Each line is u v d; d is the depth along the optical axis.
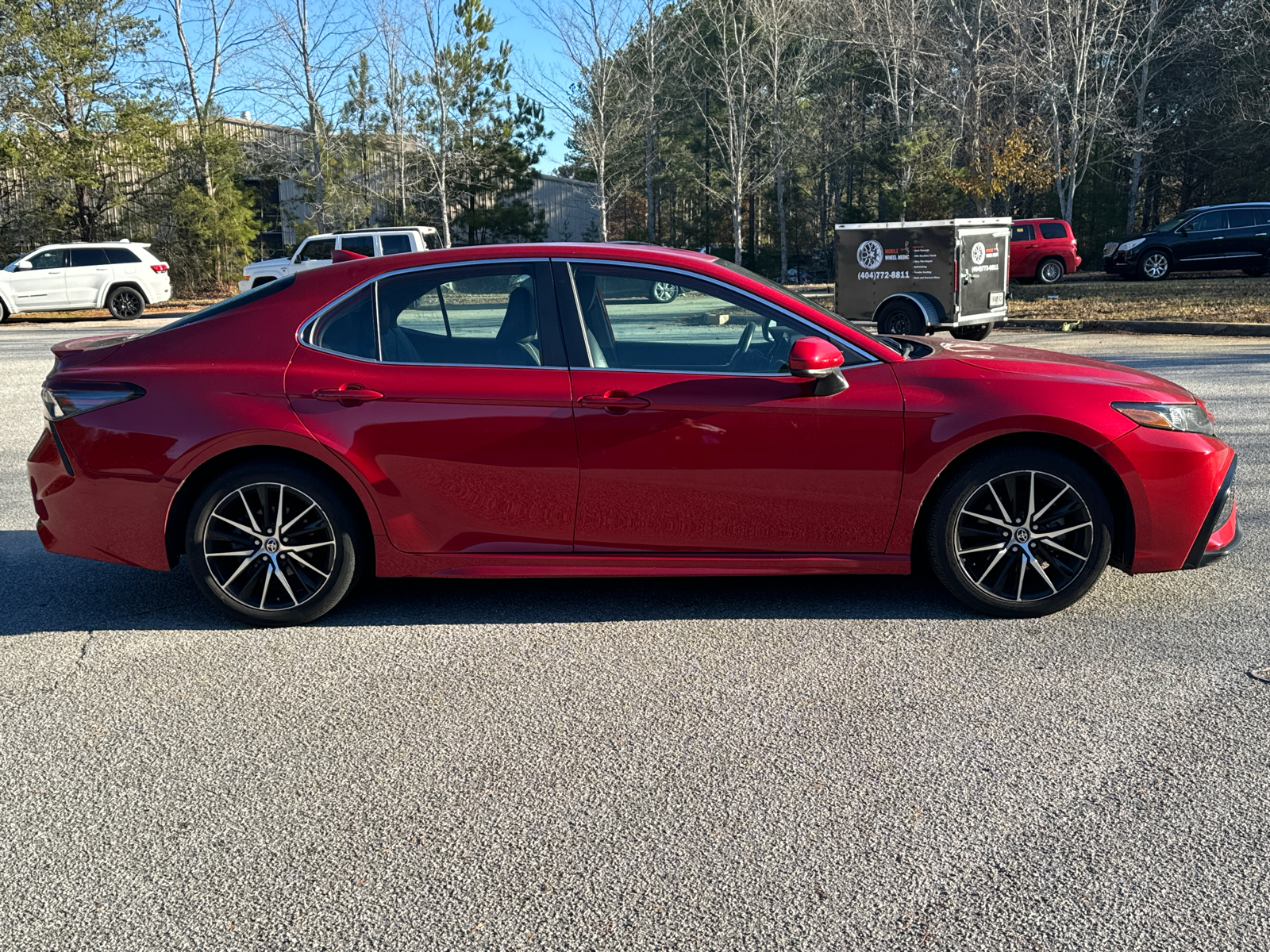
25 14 29.91
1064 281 26.81
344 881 2.40
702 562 3.94
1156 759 2.88
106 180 31.95
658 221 65.75
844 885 2.33
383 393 3.90
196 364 4.02
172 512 4.03
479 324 4.00
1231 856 2.41
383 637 3.96
